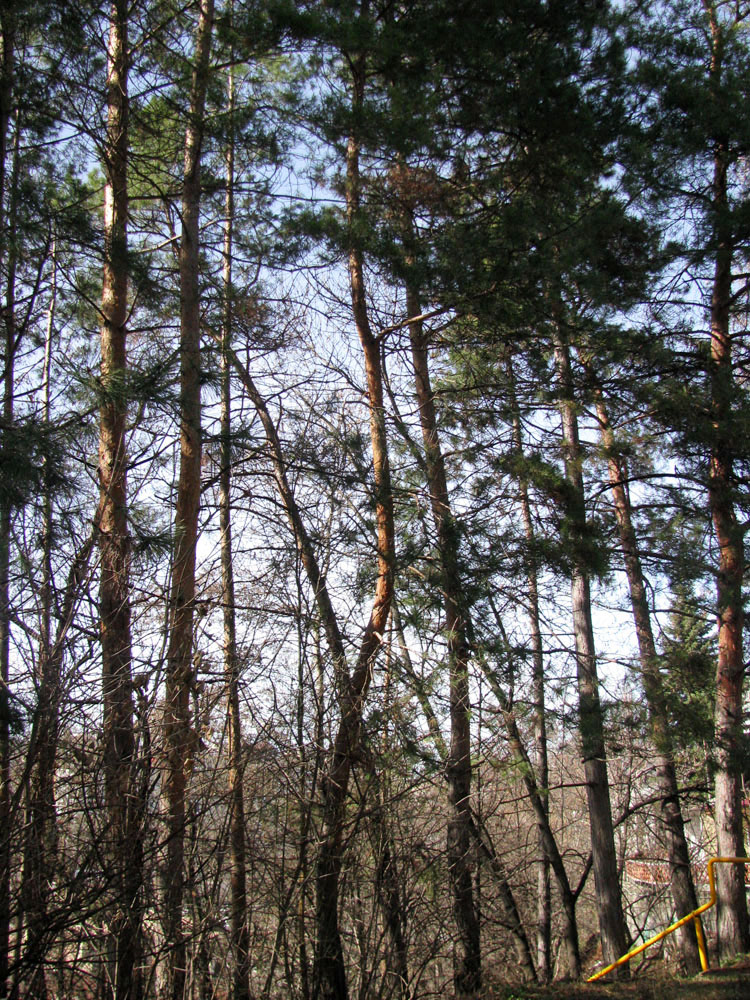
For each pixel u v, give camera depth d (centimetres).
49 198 955
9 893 657
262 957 842
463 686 1122
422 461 1238
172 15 1014
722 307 1341
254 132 1027
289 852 864
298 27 1012
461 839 1031
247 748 824
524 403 1259
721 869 1241
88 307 1142
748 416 1129
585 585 1386
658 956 1523
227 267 1248
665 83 1179
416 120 1042
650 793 1702
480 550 1156
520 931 1324
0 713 685
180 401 928
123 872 677
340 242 1067
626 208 1170
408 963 940
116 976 690
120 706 751
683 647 1430
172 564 862
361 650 1057
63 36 945
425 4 1128
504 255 1059
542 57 1100
